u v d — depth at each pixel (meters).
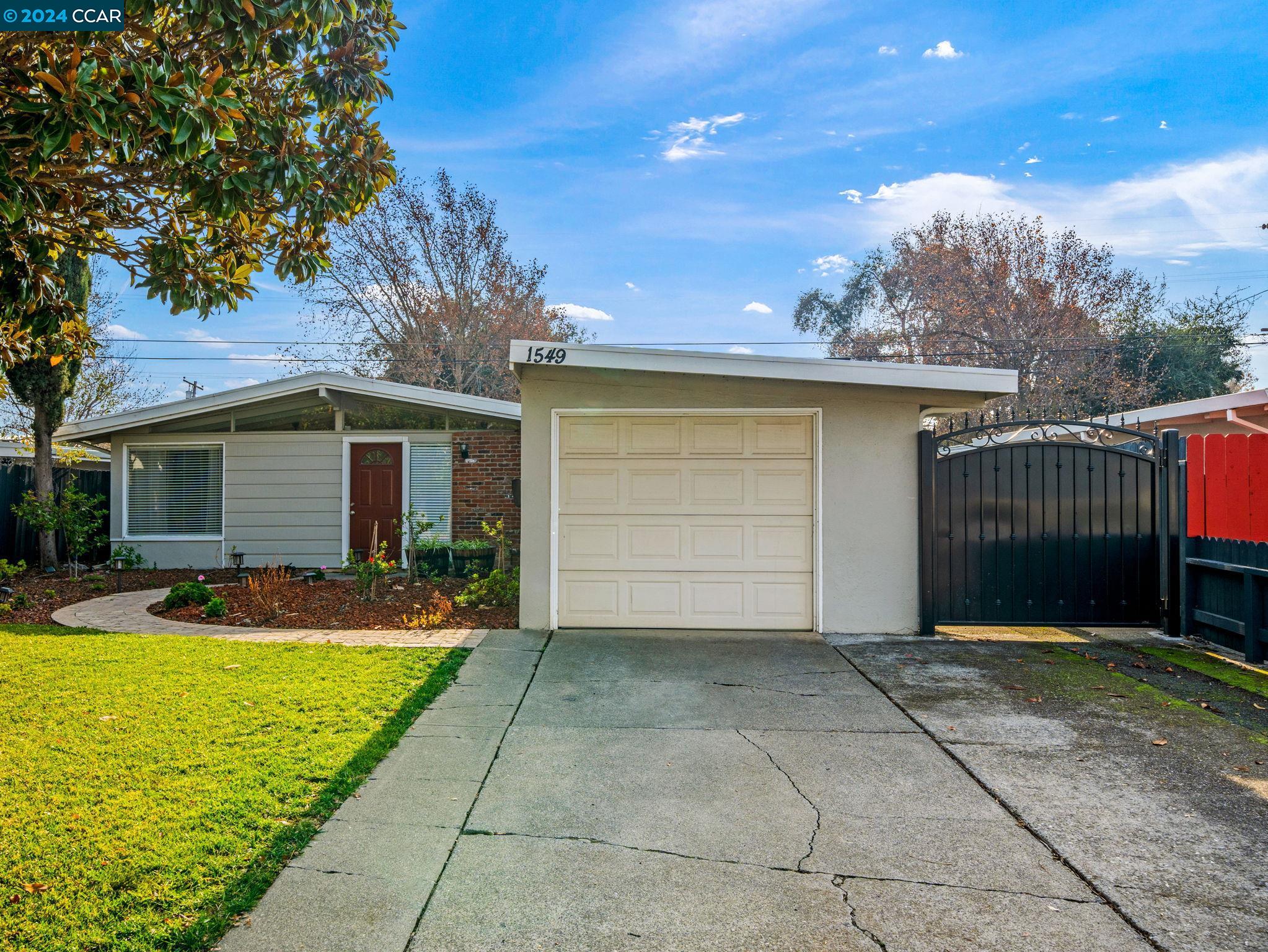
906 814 3.59
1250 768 4.11
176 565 13.44
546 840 3.33
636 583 7.53
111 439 13.59
